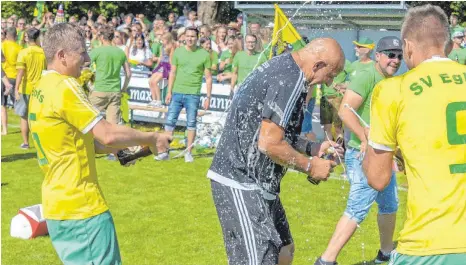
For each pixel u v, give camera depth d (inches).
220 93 500.4
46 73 165.3
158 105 536.4
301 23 474.3
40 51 443.2
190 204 324.2
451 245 128.3
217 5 732.0
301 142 186.9
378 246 263.4
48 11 859.4
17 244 261.9
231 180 168.1
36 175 383.2
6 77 523.2
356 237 275.4
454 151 131.0
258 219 167.5
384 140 136.3
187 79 416.5
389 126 135.8
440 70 135.4
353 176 217.9
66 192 162.7
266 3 490.0
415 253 130.6
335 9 454.3
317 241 269.0
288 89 161.3
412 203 132.7
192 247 261.7
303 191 350.6
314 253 254.8
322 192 348.8
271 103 161.0
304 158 166.6
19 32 678.5
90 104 161.5
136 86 556.4
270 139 161.6
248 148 167.0
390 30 459.8
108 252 166.1
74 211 162.9
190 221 296.0
